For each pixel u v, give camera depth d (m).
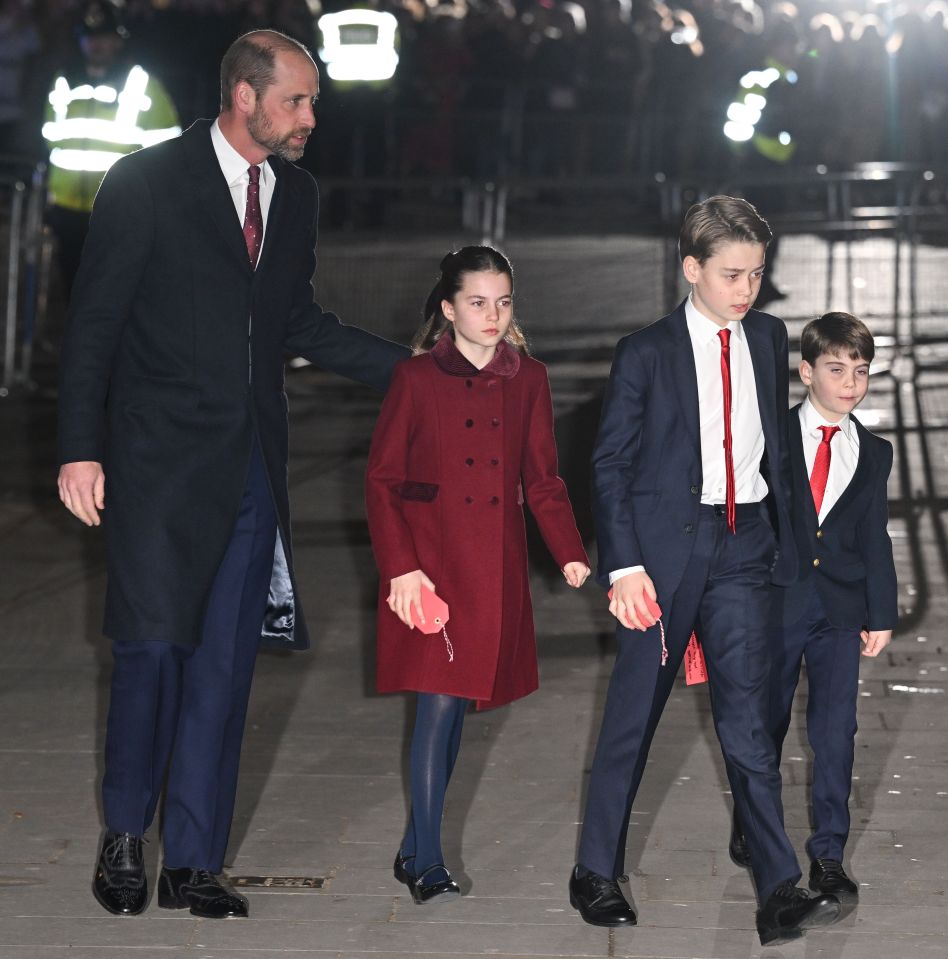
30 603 14.42
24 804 9.81
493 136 33.66
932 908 8.35
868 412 21.98
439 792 8.45
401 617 8.27
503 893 8.55
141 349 8.44
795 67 34.97
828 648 8.66
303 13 31.61
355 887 8.62
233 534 8.48
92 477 8.32
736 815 8.78
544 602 14.38
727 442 8.02
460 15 34.44
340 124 31.94
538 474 8.62
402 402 8.42
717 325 8.10
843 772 8.60
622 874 8.33
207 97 29.27
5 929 8.11
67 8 29.52
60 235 22.75
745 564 8.09
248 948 7.92
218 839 8.52
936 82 35.31
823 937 8.02
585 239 28.86
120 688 8.39
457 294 8.34
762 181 25.33
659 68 34.38
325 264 27.06
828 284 25.75
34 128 29.84
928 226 25.42
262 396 8.52
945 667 12.48
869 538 8.66
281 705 11.71
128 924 8.18
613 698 8.22
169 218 8.33
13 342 24.08
